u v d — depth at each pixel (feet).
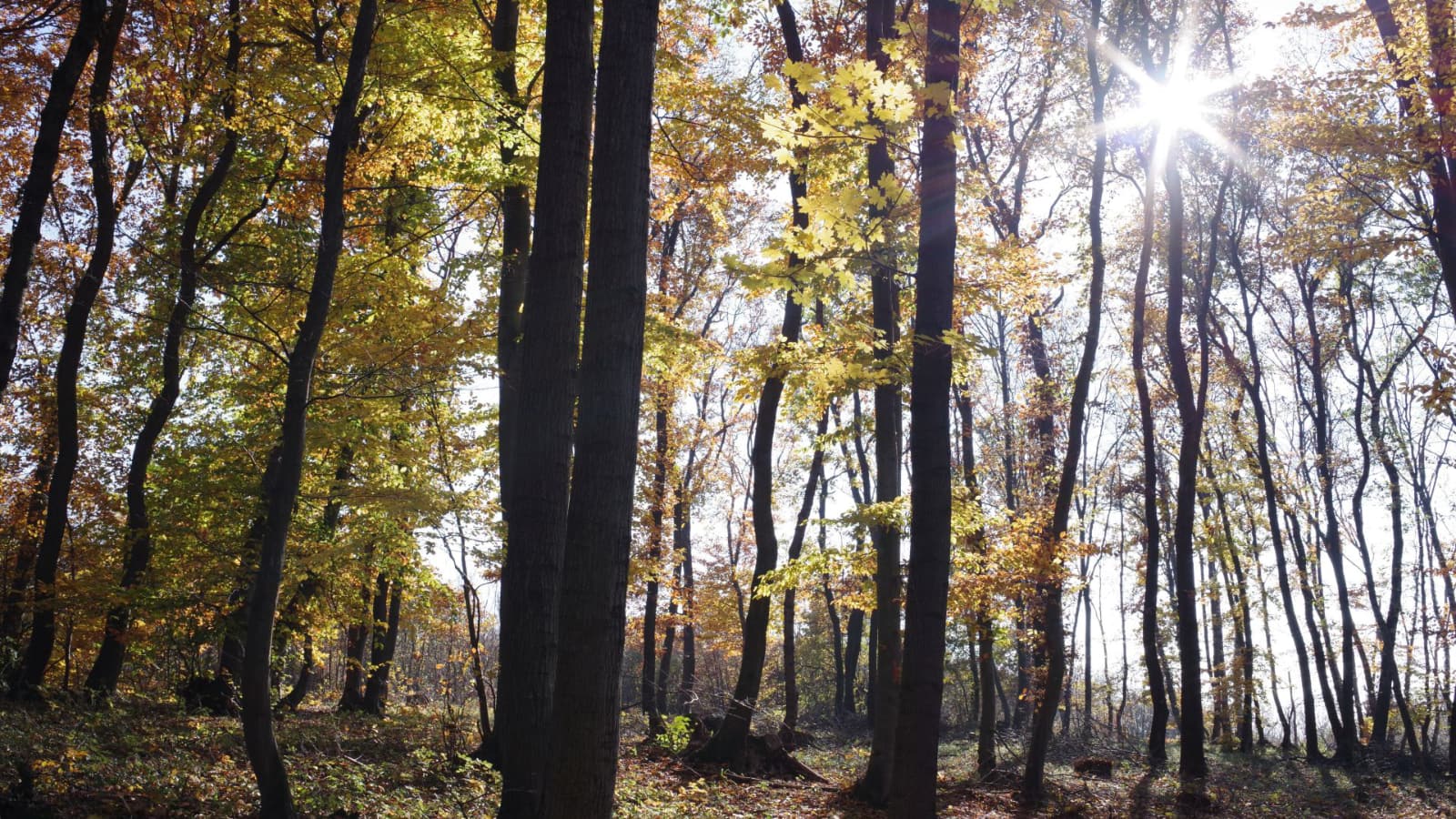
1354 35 45.16
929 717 23.20
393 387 40.11
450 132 37.52
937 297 24.84
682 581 98.27
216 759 34.50
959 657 118.83
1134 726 167.43
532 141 37.78
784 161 26.76
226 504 53.06
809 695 146.92
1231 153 62.80
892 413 44.60
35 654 43.83
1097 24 60.29
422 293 46.34
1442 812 52.85
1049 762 72.13
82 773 27.94
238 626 51.47
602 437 18.49
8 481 61.21
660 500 75.41
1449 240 39.55
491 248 57.06
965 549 47.24
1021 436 85.81
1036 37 64.03
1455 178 39.65
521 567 24.61
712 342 52.44
